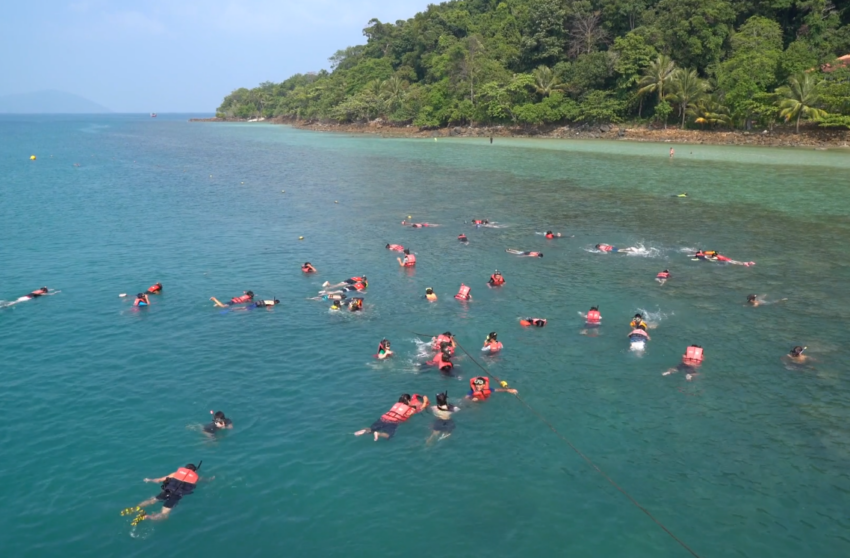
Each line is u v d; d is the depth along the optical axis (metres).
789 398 18.69
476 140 117.38
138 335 22.94
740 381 19.75
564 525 13.34
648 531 13.20
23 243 36.34
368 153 95.62
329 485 14.51
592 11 123.81
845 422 17.34
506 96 121.50
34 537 12.68
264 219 44.25
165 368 20.25
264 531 12.99
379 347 21.55
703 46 102.50
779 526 13.35
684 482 14.80
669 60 102.44
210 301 26.67
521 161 80.44
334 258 33.72
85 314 24.98
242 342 22.42
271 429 16.77
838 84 85.25
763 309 26.08
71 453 15.51
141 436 16.30
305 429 16.81
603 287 28.92
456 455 15.79
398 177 66.62
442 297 27.47
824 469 15.28
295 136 147.25
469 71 129.62
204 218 44.47
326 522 13.30
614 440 16.50
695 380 19.81
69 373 19.80
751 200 50.59
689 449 16.11
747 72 92.62
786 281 29.83
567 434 16.78
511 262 33.09
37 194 54.50
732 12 101.94
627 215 45.31
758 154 80.12
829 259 33.62
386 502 13.98
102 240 37.34
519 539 12.90
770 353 21.80
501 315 25.33
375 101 156.62
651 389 19.27
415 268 31.89
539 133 119.00
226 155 95.62
